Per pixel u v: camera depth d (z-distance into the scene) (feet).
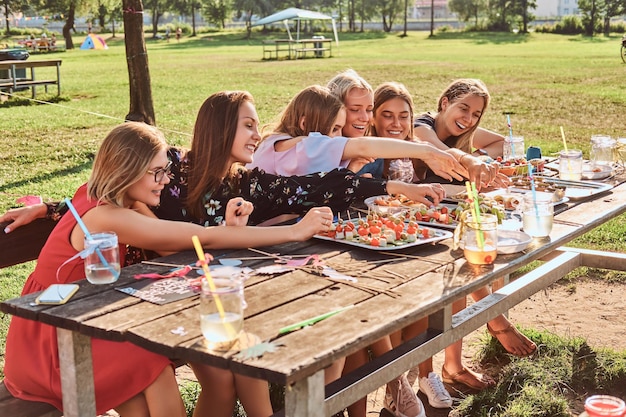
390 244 9.18
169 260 8.75
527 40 168.04
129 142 8.83
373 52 123.03
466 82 14.90
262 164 12.20
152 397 8.02
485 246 8.50
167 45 170.09
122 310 7.20
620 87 59.26
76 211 8.77
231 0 260.42
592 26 199.62
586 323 14.65
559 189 11.78
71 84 66.33
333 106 12.34
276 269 8.31
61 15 213.66
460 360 12.32
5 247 9.96
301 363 6.00
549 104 49.26
